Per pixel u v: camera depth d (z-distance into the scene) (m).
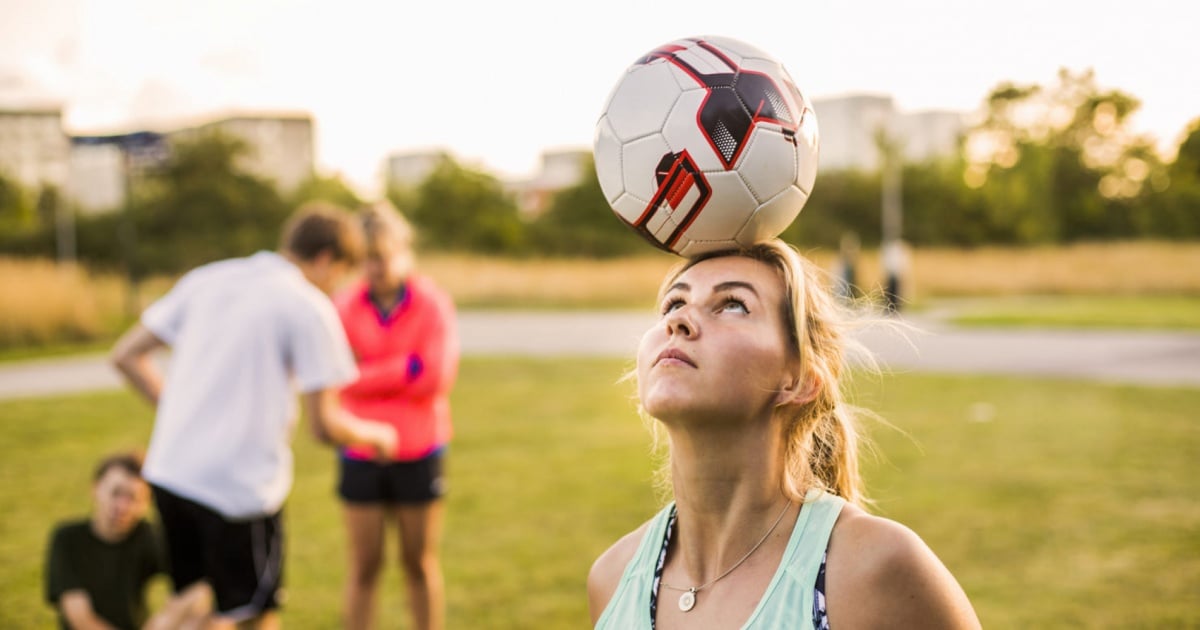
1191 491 6.15
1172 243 37.81
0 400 11.38
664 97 1.35
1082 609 4.17
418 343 4.03
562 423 9.31
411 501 4.03
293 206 46.50
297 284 3.50
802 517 1.18
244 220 44.78
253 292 3.44
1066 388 10.80
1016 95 53.84
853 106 57.06
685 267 1.39
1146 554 4.89
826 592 1.12
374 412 4.01
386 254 4.05
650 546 1.33
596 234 47.41
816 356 1.24
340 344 3.51
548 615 4.26
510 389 11.70
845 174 48.41
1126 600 4.27
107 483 3.84
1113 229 48.25
